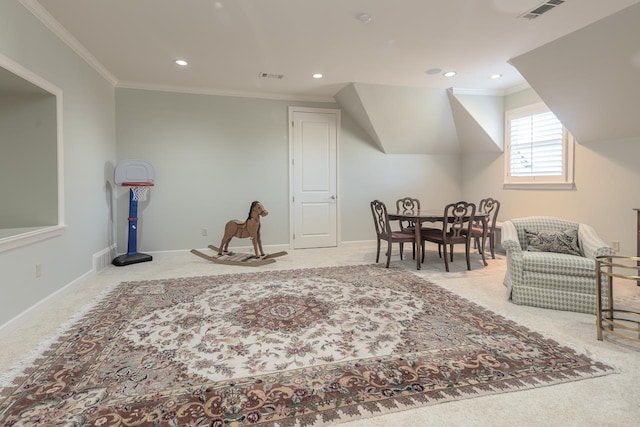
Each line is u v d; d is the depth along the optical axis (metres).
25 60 2.76
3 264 2.47
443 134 6.03
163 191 5.16
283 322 2.69
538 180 4.95
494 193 5.77
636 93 3.40
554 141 4.70
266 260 4.68
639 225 3.52
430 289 3.53
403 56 3.96
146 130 5.05
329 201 5.92
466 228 4.98
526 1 2.79
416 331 2.52
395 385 1.86
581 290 2.87
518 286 3.06
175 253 5.23
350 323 2.67
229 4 2.84
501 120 5.52
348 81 4.89
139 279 3.92
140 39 3.49
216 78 4.74
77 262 3.66
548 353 2.19
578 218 4.41
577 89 3.81
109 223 4.70
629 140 3.83
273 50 3.78
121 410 1.66
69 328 2.58
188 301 3.17
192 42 3.57
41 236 2.94
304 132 5.73
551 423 1.57
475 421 1.58
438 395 1.77
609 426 1.54
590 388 1.83
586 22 3.13
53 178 3.25
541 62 3.83
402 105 5.39
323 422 1.58
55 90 3.21
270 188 5.63
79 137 3.73
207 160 5.32
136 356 2.17
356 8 2.91
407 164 6.26
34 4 2.80
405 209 5.70
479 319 2.74
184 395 1.78
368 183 6.09
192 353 2.21
